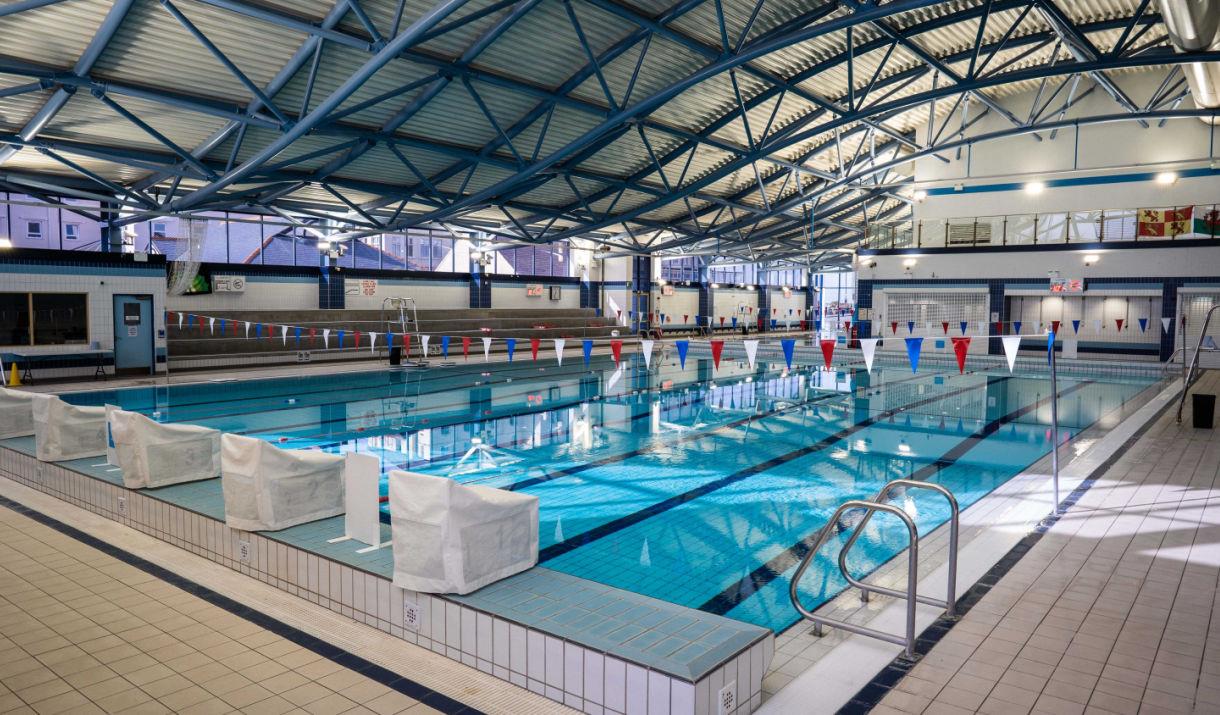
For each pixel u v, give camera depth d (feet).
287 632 10.27
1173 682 8.66
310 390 38.47
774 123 48.37
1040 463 21.89
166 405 32.99
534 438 26.71
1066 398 36.63
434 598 9.73
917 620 10.57
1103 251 53.52
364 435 26.96
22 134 30.37
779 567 13.98
